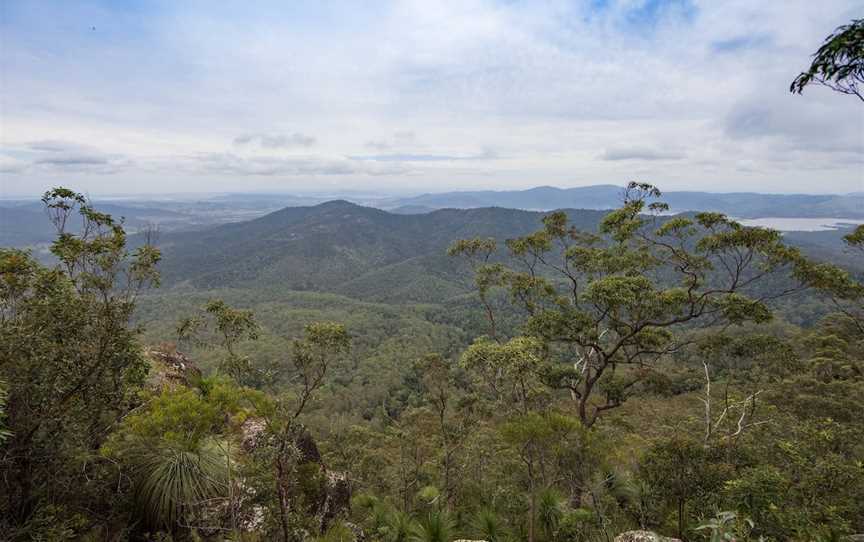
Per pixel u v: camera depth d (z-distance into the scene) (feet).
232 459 16.38
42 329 11.94
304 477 18.53
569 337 33.30
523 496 28.14
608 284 29.66
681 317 32.22
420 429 46.60
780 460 23.45
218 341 16.51
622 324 32.50
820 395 42.86
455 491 35.58
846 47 8.95
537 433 19.20
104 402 13.56
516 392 29.71
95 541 12.85
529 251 41.06
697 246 30.58
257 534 14.62
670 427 43.65
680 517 19.31
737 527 12.48
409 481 40.45
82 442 12.57
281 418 15.05
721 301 30.22
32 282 12.05
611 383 35.53
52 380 11.78
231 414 20.67
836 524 15.25
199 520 14.25
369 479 42.70
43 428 11.79
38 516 11.36
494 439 42.27
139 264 14.02
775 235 27.99
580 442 20.30
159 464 14.53
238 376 15.84
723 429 37.17
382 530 22.35
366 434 53.21
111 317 13.21
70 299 12.71
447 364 40.98
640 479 22.44
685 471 19.22
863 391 45.47
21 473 11.61
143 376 15.03
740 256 29.71
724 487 17.57
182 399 14.69
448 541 21.12
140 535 14.07
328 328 15.16
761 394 42.60
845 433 25.04
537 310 41.06
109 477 14.23
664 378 37.14
